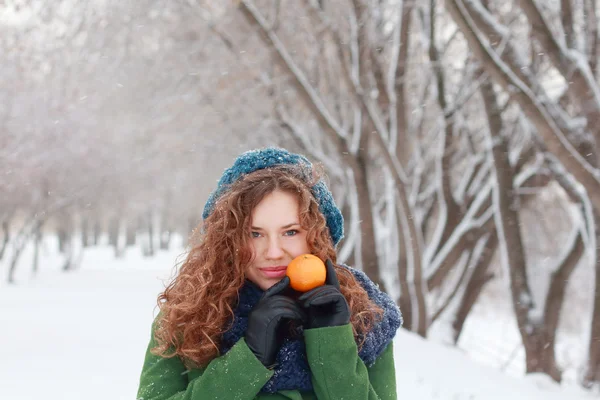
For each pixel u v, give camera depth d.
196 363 1.87
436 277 11.59
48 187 22.12
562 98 10.20
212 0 12.68
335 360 1.74
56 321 13.12
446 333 11.98
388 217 11.68
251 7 8.95
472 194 12.23
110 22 12.97
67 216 30.34
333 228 2.03
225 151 15.29
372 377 1.95
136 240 67.50
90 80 15.40
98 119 17.08
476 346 20.77
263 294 1.76
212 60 13.11
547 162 10.42
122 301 17.75
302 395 1.85
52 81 15.84
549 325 10.09
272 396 1.81
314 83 12.23
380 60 10.35
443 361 8.60
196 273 1.90
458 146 13.20
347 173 11.69
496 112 10.18
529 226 15.66
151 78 14.33
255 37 12.27
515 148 12.58
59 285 24.44
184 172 19.02
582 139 7.89
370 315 1.93
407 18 10.17
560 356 17.80
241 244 1.83
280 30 12.16
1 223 30.77
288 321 1.86
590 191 6.45
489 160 11.06
